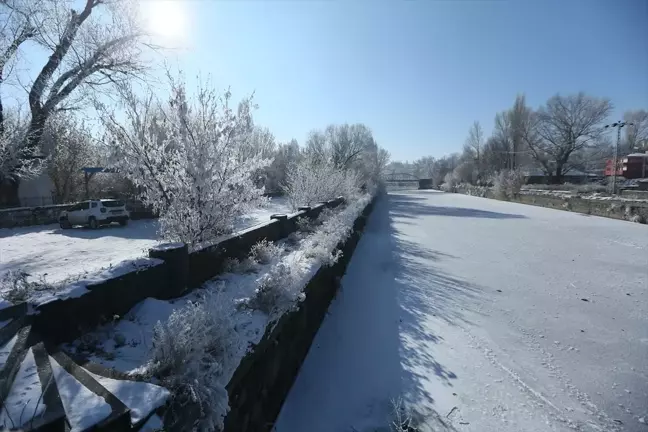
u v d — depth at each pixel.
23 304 2.38
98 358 2.43
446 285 8.63
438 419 3.80
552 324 6.38
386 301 7.42
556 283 8.88
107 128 5.20
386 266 10.45
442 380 4.55
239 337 2.71
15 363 1.79
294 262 5.41
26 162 16.56
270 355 3.49
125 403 1.75
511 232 17.72
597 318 6.66
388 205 37.38
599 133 53.00
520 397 4.22
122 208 16.80
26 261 8.63
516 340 5.73
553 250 13.09
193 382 2.07
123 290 3.14
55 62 16.14
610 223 21.22
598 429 3.71
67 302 2.59
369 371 4.72
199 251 4.45
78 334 2.68
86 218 15.98
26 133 16.19
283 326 3.91
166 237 5.43
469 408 4.00
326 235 7.84
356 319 6.45
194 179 5.38
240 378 2.63
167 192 5.54
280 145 40.62
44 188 24.58
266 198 6.36
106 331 2.82
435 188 88.69
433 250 13.00
